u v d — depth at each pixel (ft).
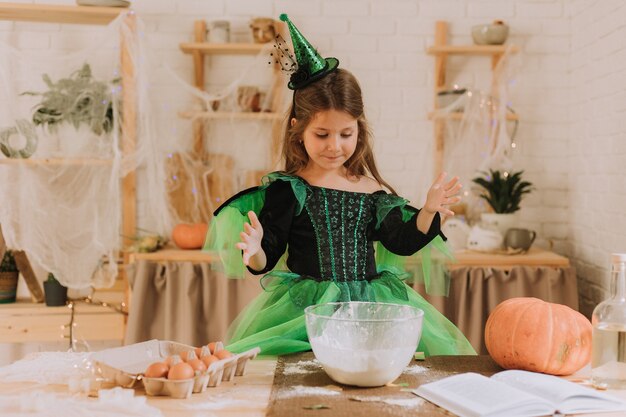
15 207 10.68
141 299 9.77
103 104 10.40
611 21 9.54
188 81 11.28
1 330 10.15
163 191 11.12
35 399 3.60
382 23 11.35
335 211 5.79
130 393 3.68
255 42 10.86
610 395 3.84
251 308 5.86
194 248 10.36
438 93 11.00
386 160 11.47
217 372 4.04
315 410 3.62
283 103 10.91
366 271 5.77
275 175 5.83
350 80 5.46
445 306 9.88
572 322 4.36
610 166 9.60
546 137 11.45
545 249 11.50
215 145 11.35
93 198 10.82
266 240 5.54
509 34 11.37
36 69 10.76
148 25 11.22
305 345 4.94
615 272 4.16
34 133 10.29
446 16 11.38
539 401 3.60
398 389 4.01
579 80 10.94
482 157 11.19
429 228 5.51
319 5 11.34
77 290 11.11
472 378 3.95
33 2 11.09
